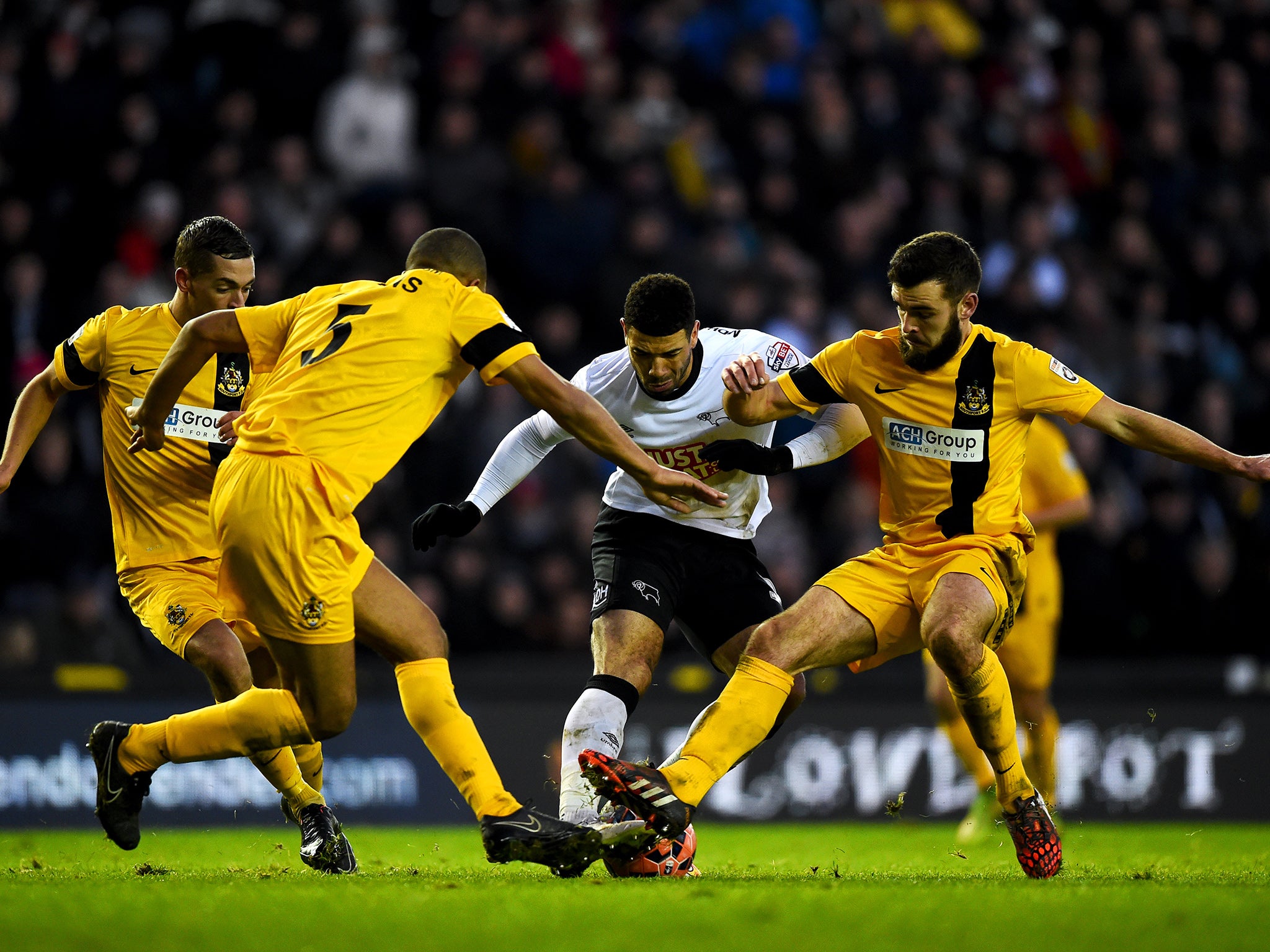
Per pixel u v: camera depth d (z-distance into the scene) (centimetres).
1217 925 1230
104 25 5050
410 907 1298
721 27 5597
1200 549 4031
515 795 3419
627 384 2016
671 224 4862
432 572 3891
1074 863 2156
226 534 1555
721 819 3447
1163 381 4781
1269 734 3600
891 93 5469
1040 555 2714
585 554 4072
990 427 1786
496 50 5059
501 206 4797
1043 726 2745
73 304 4353
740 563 2053
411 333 1598
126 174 4528
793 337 4684
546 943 1122
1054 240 5172
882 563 1825
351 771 3347
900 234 5184
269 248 4575
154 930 1164
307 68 4938
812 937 1154
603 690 1869
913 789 3506
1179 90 6038
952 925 1216
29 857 2228
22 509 3722
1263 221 5572
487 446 4109
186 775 3173
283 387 1596
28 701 3234
